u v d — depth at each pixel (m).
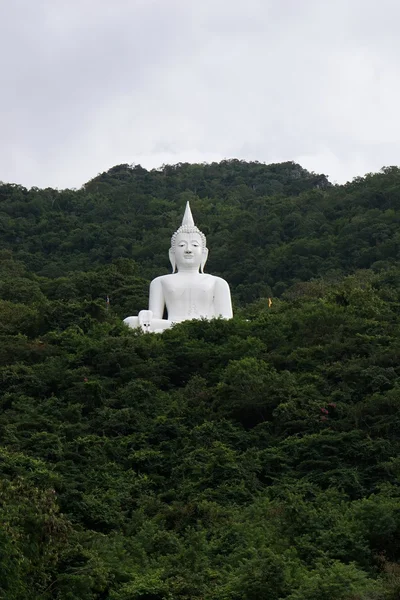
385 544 43.66
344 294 71.81
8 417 57.09
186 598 39.59
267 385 57.25
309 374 59.19
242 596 39.22
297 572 40.69
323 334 65.62
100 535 44.03
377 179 134.50
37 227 138.88
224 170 179.75
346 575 39.53
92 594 40.03
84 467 51.47
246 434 54.41
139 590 40.09
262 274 117.06
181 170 180.00
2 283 97.69
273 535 43.91
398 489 47.38
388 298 75.44
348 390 56.91
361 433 52.31
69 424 56.06
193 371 63.72
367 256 114.31
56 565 40.72
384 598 38.44
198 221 137.75
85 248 132.00
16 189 155.25
